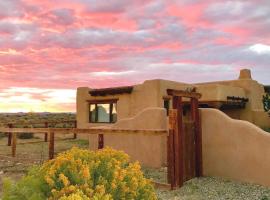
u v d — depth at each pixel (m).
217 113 9.38
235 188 8.02
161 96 17.64
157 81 17.58
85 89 22.09
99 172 3.86
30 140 22.20
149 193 4.04
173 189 7.83
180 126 8.38
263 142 8.35
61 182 3.54
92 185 3.58
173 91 8.10
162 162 11.05
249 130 8.67
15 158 11.99
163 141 11.11
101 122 21.11
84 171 3.59
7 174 9.51
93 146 13.48
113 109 20.36
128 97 19.14
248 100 21.95
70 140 21.48
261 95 23.42
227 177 9.08
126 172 3.95
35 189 3.37
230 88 20.05
